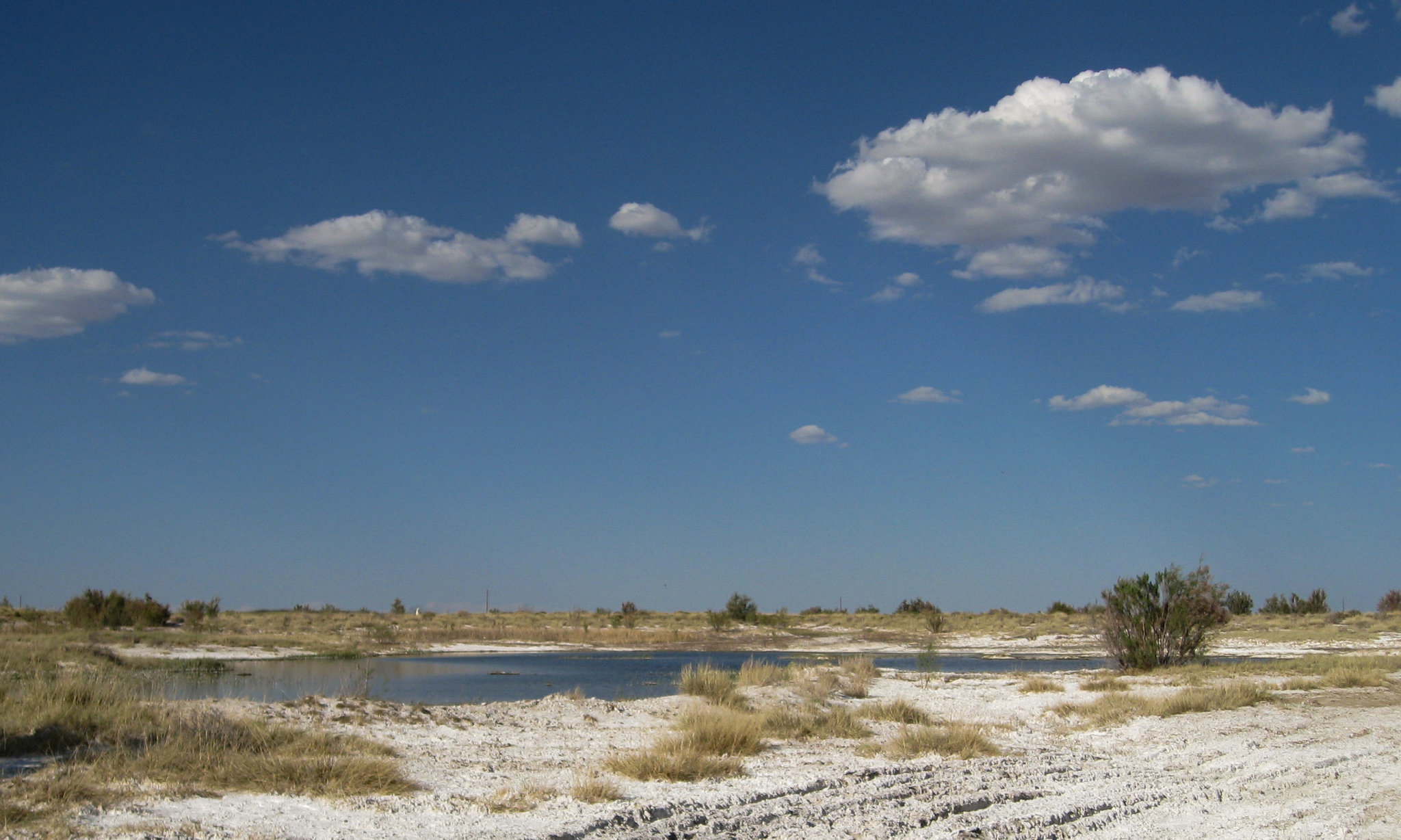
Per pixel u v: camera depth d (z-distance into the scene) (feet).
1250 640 186.50
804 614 325.42
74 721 42.45
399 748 48.93
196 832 29.04
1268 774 44.86
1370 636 189.98
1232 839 31.45
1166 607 109.50
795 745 55.21
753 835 32.48
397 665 154.81
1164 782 43.50
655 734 59.47
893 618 297.53
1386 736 56.49
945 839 31.94
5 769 35.63
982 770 46.62
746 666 89.56
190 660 141.69
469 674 137.39
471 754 48.47
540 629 263.90
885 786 42.04
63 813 29.48
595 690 112.68
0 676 52.39
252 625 238.68
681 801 37.68
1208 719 65.16
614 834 32.37
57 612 226.38
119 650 147.02
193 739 41.39
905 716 67.56
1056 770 47.14
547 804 36.35
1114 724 65.16
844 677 94.38
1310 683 84.23
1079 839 32.17
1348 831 31.96
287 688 98.12
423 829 31.60
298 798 34.99
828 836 32.37
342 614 309.83
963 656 191.11
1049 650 197.77
